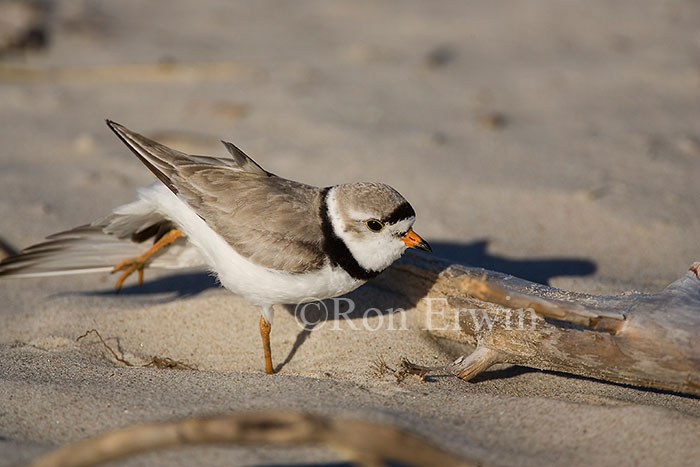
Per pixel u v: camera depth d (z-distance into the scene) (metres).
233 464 6.14
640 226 11.56
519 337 7.91
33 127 15.75
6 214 12.18
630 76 17.89
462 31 21.45
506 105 16.59
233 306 9.67
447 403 7.47
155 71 18.33
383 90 17.45
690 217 11.78
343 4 23.95
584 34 20.88
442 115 16.02
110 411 7.18
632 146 14.29
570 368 7.83
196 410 7.18
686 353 7.16
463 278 8.09
